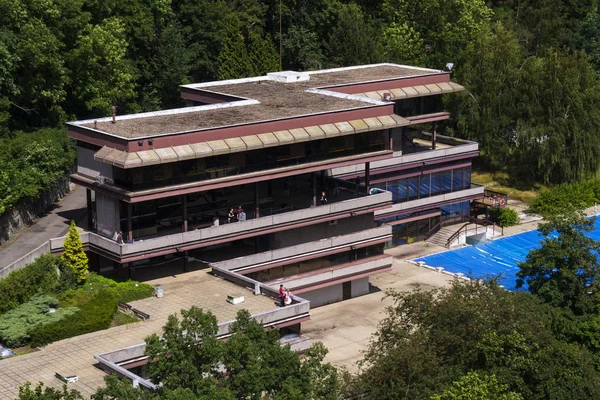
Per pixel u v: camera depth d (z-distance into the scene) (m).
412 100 121.88
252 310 79.19
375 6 179.50
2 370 69.06
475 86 144.25
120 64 126.44
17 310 78.19
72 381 66.62
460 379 65.44
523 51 182.62
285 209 99.62
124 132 88.31
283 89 113.44
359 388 67.25
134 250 85.75
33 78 113.25
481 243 125.50
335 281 100.75
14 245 97.75
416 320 74.50
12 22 111.88
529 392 69.06
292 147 96.56
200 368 58.28
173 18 146.12
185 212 89.44
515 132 145.50
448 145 128.62
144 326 76.38
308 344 79.69
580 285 86.56
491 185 147.12
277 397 56.72
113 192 86.50
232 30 144.00
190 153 87.06
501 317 73.12
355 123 100.06
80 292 82.12
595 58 186.75
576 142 142.50
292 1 160.12
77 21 119.44
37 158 107.62
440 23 157.62
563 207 133.88
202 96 112.94
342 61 154.75
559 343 73.06
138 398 55.81
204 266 91.44
